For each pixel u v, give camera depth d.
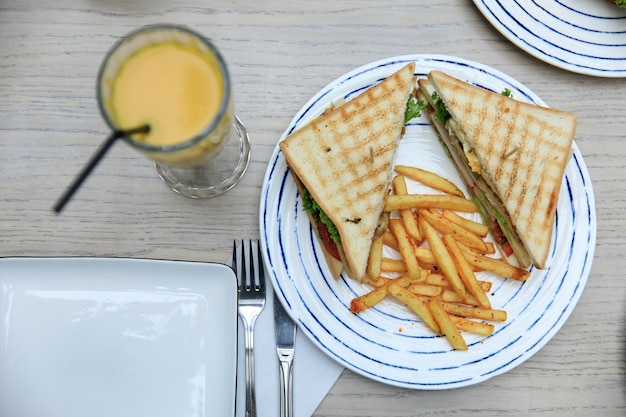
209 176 0.65
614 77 0.67
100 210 0.64
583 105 0.67
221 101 0.56
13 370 0.59
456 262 0.64
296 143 0.64
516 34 0.66
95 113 0.65
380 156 0.65
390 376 0.61
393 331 0.63
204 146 0.57
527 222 0.65
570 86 0.68
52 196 0.64
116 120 0.57
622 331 0.64
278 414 0.61
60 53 0.66
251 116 0.66
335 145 0.65
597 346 0.64
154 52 0.58
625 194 0.66
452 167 0.68
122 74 0.58
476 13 0.68
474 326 0.62
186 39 0.57
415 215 0.66
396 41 0.68
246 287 0.63
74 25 0.66
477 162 0.67
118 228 0.64
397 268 0.64
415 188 0.67
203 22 0.67
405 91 0.66
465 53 0.68
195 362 0.59
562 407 0.63
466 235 0.65
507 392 0.63
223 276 0.60
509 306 0.64
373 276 0.63
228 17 0.67
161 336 0.60
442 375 0.61
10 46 0.66
